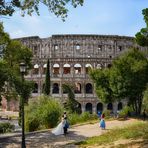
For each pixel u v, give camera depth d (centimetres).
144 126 4041
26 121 5600
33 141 4197
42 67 12825
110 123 6316
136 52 7562
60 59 12762
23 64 3756
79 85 13400
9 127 5844
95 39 13388
